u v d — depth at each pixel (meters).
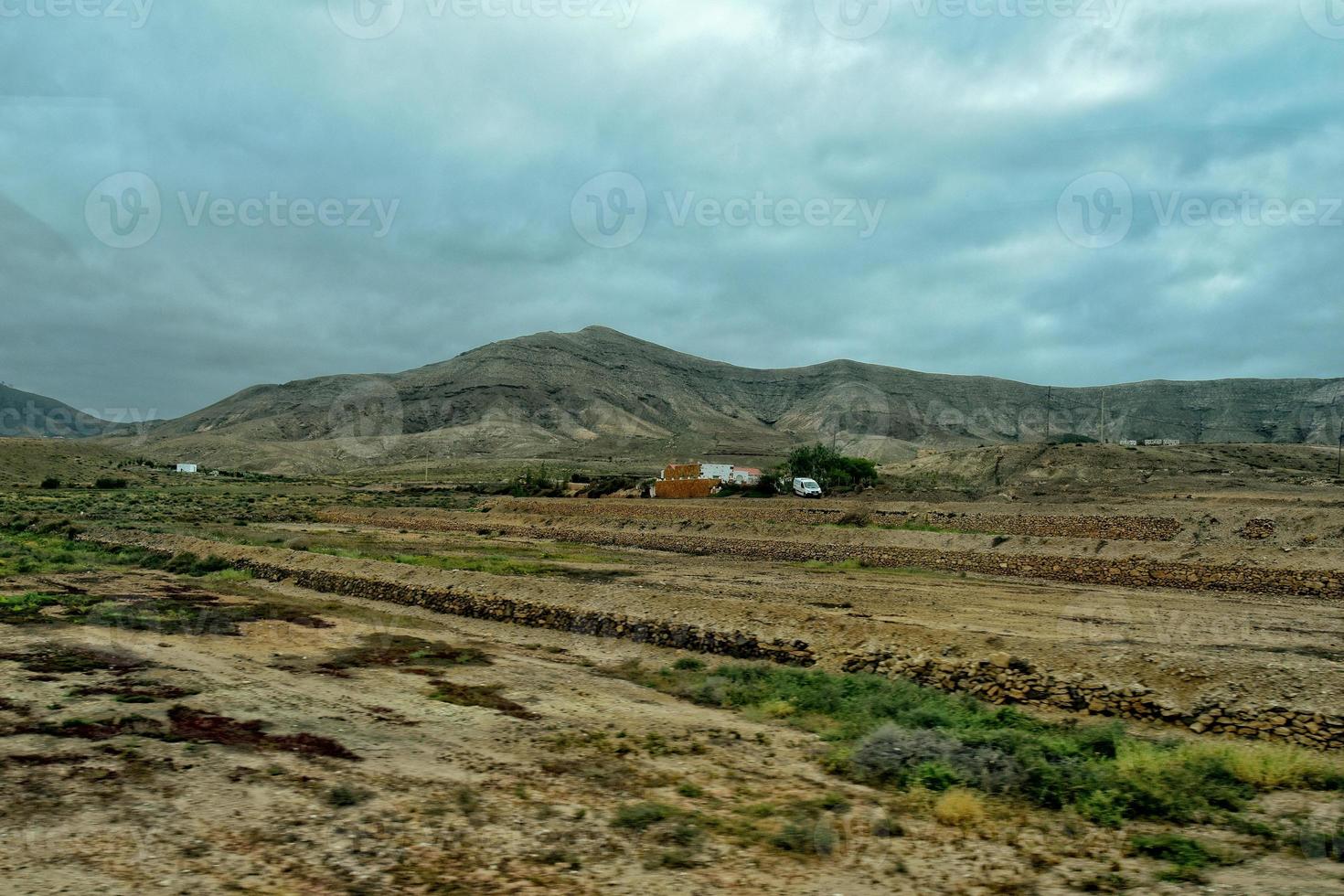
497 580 30.61
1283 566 32.78
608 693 17.45
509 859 8.44
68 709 13.10
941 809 10.34
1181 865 8.80
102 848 8.03
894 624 20.98
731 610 23.98
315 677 17.27
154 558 41.12
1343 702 14.16
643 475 152.25
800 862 8.70
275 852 8.26
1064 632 22.84
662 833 9.37
